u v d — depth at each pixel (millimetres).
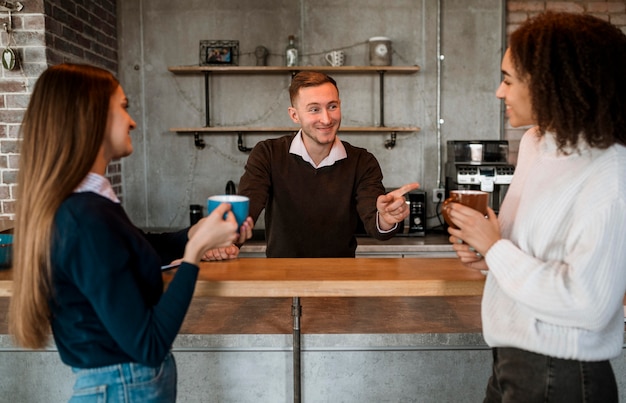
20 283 1047
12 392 1663
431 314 1745
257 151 2217
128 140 1151
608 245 955
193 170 3945
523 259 1026
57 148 1042
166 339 1027
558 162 1065
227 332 1614
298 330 1485
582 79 995
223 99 3887
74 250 996
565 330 1032
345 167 2203
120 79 3877
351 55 3852
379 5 3830
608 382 1073
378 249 3359
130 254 1050
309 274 1380
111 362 1070
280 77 3869
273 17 3832
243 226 1200
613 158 996
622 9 3830
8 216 3045
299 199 2201
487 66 3871
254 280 1318
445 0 3830
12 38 2910
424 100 3891
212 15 3836
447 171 3738
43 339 1098
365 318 1714
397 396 1647
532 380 1077
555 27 1020
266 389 1638
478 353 1636
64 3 3105
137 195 3963
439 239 3527
